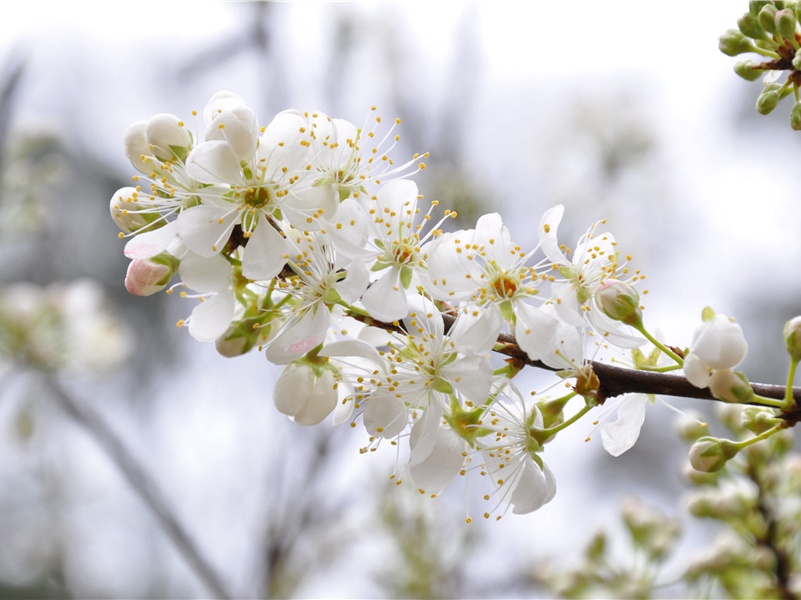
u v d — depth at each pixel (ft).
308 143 1.10
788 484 1.40
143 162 1.12
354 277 1.09
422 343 1.11
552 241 1.12
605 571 1.52
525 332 1.09
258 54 2.23
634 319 1.10
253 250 1.10
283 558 1.81
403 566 1.84
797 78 1.18
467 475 1.12
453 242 1.11
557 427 1.11
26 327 2.07
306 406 1.13
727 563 1.41
